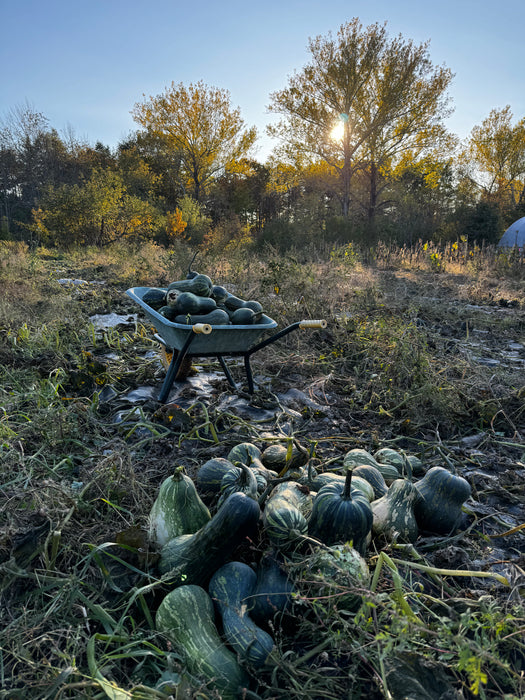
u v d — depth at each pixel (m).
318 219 32.69
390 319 7.27
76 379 4.88
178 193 43.81
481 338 8.13
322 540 2.28
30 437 3.74
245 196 45.97
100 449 3.66
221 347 4.62
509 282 15.60
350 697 1.78
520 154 51.91
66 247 24.05
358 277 12.96
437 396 4.64
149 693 1.67
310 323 4.40
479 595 2.25
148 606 2.20
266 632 1.95
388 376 5.34
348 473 2.26
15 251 20.19
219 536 2.12
